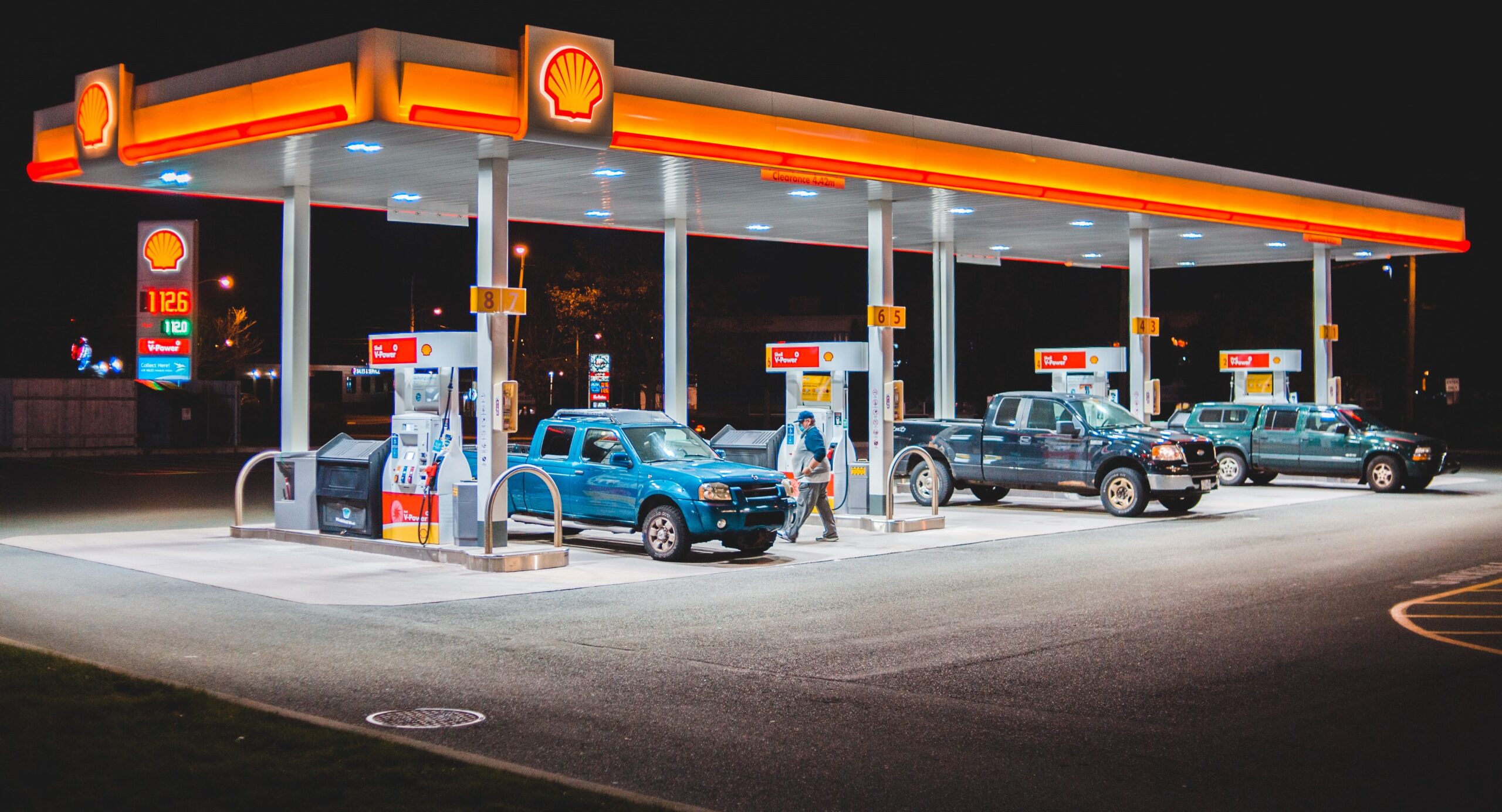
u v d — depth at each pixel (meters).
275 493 18.05
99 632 10.62
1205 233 25.84
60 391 43.66
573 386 67.12
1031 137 20.33
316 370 86.44
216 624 11.08
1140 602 12.42
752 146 16.83
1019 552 16.73
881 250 20.09
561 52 14.59
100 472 33.75
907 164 18.61
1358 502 24.47
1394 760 6.94
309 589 13.22
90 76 16.80
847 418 20.59
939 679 8.98
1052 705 8.21
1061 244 27.67
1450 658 9.66
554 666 9.38
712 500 15.34
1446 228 29.80
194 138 15.58
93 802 5.61
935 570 14.94
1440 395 62.47
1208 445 22.08
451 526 15.58
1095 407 22.55
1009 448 22.70
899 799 6.25
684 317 22.86
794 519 17.81
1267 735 7.46
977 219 23.17
